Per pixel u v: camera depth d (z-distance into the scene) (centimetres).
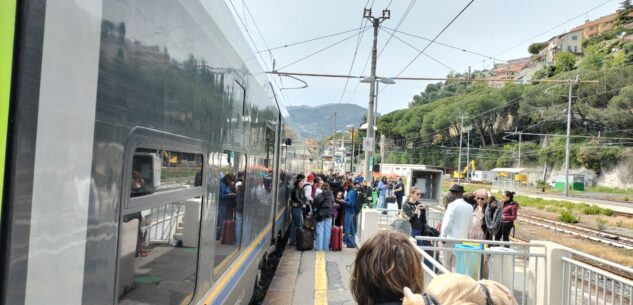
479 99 9388
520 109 8694
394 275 214
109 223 200
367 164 1961
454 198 767
